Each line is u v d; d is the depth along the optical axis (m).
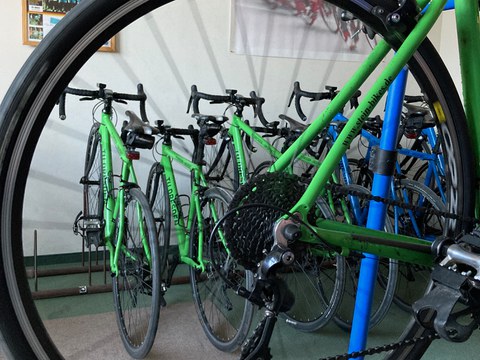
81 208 2.29
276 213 0.71
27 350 0.63
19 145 0.59
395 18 0.74
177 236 1.92
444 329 0.71
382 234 0.82
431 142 2.24
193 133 1.96
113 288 1.77
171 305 1.97
